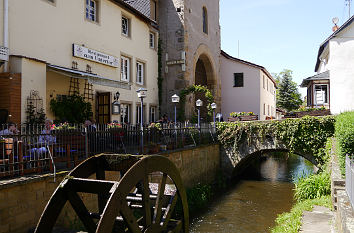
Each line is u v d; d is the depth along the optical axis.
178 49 19.34
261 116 27.52
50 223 4.95
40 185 6.25
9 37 9.74
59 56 11.70
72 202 5.17
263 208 12.57
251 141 17.33
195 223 10.83
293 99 47.66
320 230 7.36
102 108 13.75
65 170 6.99
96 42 13.66
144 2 18.84
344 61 20.66
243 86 27.45
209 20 23.98
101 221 4.40
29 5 10.48
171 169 6.39
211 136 17.28
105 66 14.26
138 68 17.39
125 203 4.88
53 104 11.20
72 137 7.59
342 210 5.15
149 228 5.47
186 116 18.91
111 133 8.80
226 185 17.12
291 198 14.09
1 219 5.48
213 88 24.78
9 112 9.09
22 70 9.45
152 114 18.78
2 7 9.50
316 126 15.79
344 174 8.12
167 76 19.48
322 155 15.52
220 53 27.84
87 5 13.47
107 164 5.98
